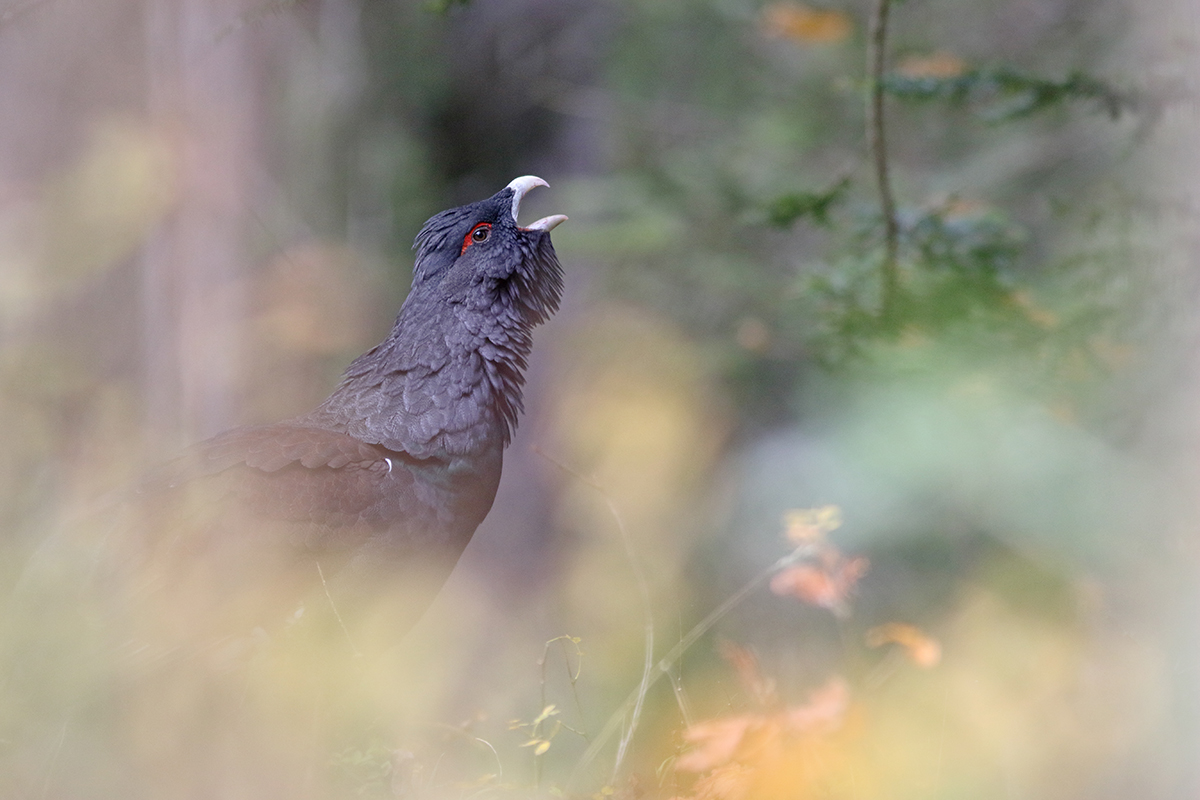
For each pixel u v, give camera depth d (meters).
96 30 11.88
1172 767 7.39
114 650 7.28
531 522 17.92
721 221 15.16
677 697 7.65
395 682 8.42
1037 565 9.73
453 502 8.31
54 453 11.66
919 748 7.32
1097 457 9.32
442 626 14.66
